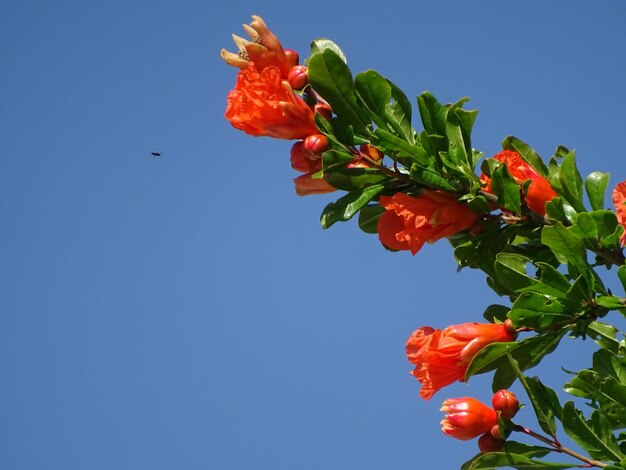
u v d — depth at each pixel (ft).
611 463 3.27
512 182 3.40
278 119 3.42
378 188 3.44
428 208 3.40
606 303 3.32
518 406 3.35
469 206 3.40
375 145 3.38
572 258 3.33
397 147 3.39
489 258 3.47
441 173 3.41
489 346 3.33
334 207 3.44
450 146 3.40
